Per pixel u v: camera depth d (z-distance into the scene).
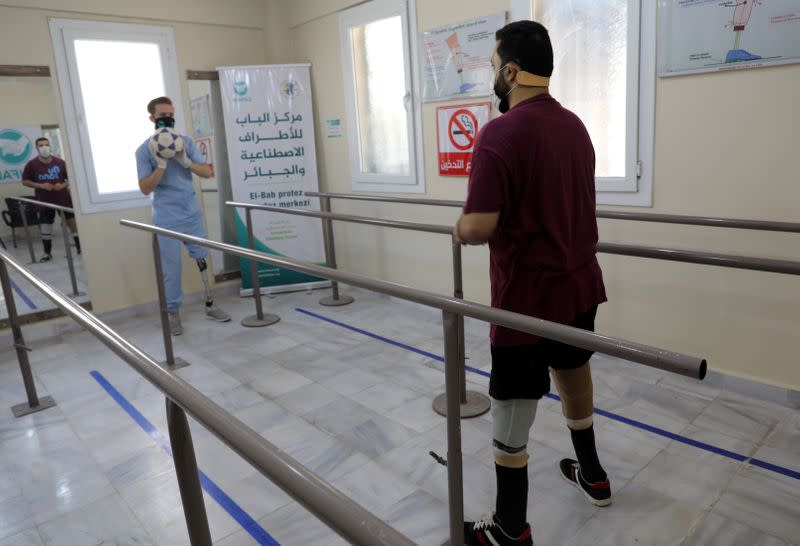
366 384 3.05
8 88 3.88
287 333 3.94
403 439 2.47
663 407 2.57
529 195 1.44
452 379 1.48
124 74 4.39
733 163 2.59
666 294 2.93
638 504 1.93
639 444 2.28
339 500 0.61
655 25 2.69
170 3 4.51
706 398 2.64
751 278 2.62
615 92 2.99
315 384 3.08
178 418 0.95
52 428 2.76
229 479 2.24
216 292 5.01
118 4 4.27
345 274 1.75
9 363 3.70
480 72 3.56
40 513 2.12
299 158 4.91
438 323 3.98
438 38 3.75
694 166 2.71
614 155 3.06
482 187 1.41
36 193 4.05
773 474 2.05
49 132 4.07
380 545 0.54
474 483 2.12
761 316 2.62
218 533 1.94
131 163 4.48
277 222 4.94
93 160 4.29
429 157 4.05
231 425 0.80
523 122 1.42
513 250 1.50
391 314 4.23
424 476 2.20
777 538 1.75
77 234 4.28
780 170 2.46
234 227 5.01
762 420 2.43
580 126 1.57
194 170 4.14
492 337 1.55
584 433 1.89
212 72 4.79
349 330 3.93
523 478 1.62
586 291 1.59
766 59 2.40
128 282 4.54
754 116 2.49
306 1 4.73
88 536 1.98
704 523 1.83
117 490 2.24
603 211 2.58
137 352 1.16
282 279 5.02
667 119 2.76
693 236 2.78
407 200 3.73
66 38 4.09
